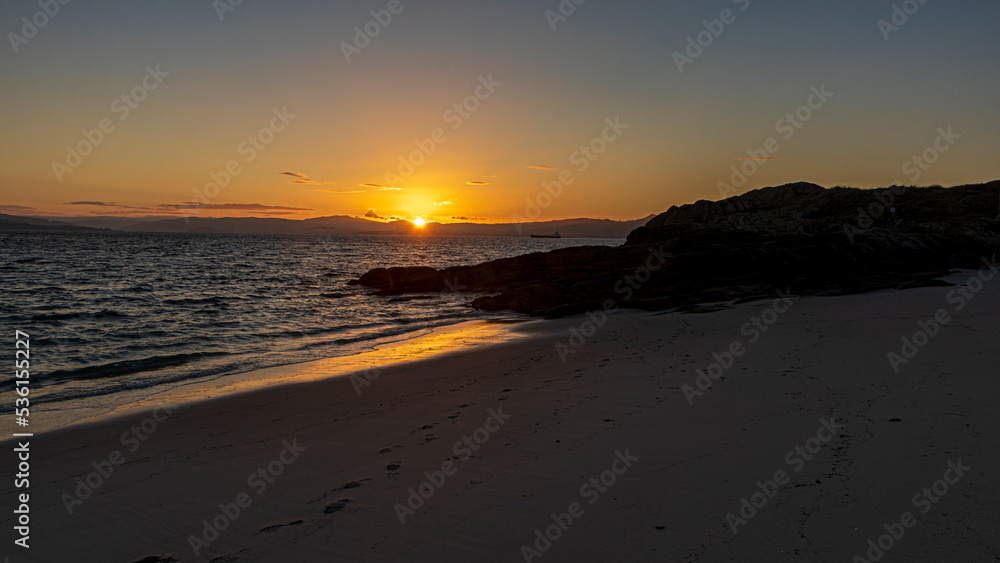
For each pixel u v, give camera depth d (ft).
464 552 14.43
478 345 51.03
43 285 119.14
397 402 31.14
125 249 305.53
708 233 111.24
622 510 15.90
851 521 14.14
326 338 61.05
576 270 95.50
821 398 24.47
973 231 110.42
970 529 13.33
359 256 303.89
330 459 22.31
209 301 97.76
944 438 18.67
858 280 71.46
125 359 49.85
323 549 15.11
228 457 23.31
